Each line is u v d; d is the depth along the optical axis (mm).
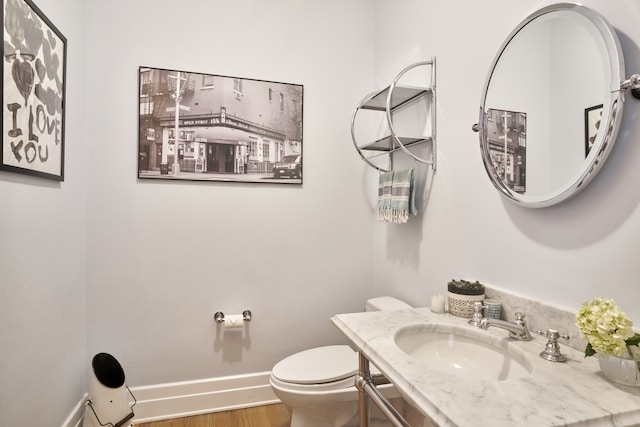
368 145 2031
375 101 1941
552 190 1057
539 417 654
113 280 1936
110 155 1929
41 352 1408
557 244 1075
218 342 2090
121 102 1943
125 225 1950
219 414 2035
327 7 2305
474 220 1435
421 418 1396
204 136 2059
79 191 1814
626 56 889
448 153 1602
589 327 774
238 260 2127
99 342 1915
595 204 964
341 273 2318
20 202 1258
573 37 998
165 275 2010
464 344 1185
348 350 1860
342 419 1619
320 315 2275
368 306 1976
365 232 2367
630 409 682
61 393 1592
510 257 1255
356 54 2357
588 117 950
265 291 2172
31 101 1307
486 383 785
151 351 1990
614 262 914
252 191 2150
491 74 1290
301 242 2238
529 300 1147
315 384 1535
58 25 1574
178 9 2035
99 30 1914
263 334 2168
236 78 2113
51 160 1476
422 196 1805
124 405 1700
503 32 1295
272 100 2182
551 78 1064
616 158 910
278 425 1927
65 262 1642
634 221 869
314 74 2273
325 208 2287
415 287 1867
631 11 878
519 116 1173
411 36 1920
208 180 2068
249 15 2156
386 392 1507
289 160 2211
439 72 1670
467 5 1481
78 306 1799
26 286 1297
